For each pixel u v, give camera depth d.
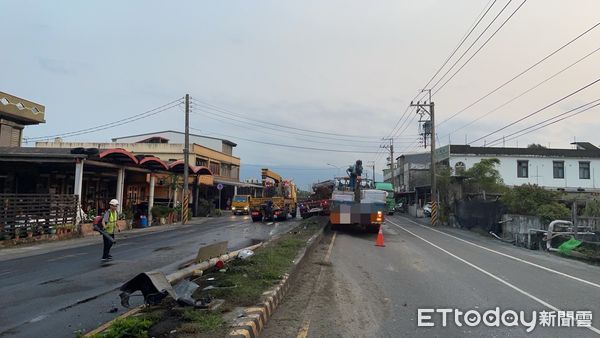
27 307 7.63
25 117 27.30
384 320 6.86
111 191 33.41
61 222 20.55
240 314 6.28
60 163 23.45
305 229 21.16
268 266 9.93
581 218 17.52
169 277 8.20
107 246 13.36
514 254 16.12
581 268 12.77
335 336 6.06
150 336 5.31
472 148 44.94
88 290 9.02
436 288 9.29
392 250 16.02
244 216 43.34
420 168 61.59
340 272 11.13
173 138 58.84
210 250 10.62
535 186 22.94
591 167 42.94
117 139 59.34
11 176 26.06
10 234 17.61
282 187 35.88
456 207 33.03
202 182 49.16
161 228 27.53
